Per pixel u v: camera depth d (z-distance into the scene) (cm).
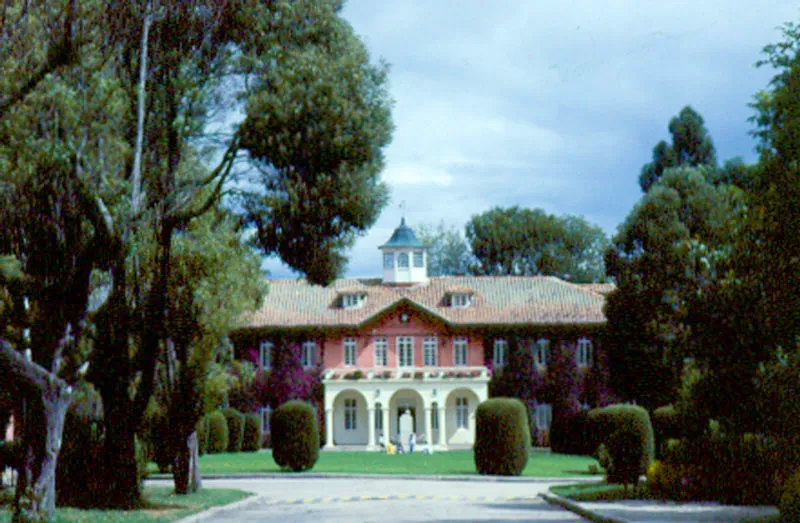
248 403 6159
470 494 2777
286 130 1934
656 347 5150
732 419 1944
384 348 6303
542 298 6462
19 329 1923
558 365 6194
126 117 1944
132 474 2192
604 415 4459
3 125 1598
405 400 6456
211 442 5338
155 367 2267
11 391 1888
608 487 2491
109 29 1841
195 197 2241
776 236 1573
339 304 6397
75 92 1655
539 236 8600
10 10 1616
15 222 1652
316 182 2034
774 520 1518
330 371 6128
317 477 3594
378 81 2105
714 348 1891
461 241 9225
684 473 2153
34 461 1738
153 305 2231
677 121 7475
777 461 1820
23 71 1612
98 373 2156
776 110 1527
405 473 3644
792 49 1523
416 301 6438
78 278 1739
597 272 8681
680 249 2031
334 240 2191
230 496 2511
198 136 2100
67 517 1812
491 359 6281
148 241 2217
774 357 1805
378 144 2077
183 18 1972
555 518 1889
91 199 1689
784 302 1634
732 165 6209
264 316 6278
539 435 6112
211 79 2048
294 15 2016
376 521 1842
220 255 2388
